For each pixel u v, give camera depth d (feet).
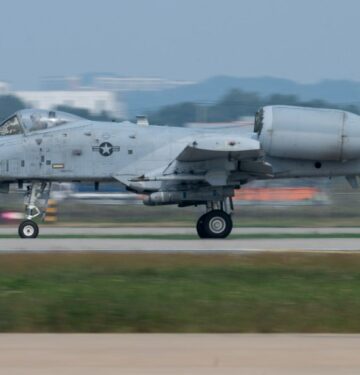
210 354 132.46
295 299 171.22
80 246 260.83
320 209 475.72
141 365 125.39
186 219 446.60
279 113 297.74
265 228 364.17
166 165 302.04
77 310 160.35
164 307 162.81
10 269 205.26
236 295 174.19
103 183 310.24
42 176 300.20
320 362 126.93
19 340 143.64
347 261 219.20
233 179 299.17
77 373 120.57
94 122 306.55
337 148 296.71
